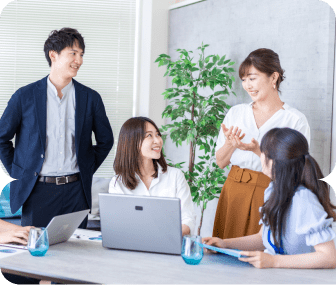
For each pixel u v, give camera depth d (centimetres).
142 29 470
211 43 417
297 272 180
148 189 251
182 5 452
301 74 327
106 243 210
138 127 238
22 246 212
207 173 384
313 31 316
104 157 337
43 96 306
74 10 462
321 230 184
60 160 309
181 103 397
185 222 239
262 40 361
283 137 192
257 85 297
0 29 451
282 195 191
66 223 212
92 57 469
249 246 217
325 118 309
